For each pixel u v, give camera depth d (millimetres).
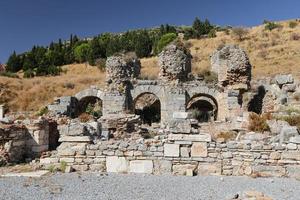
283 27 90688
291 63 59875
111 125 22266
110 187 12320
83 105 39844
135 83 37562
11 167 16453
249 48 76062
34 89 56875
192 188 12258
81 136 15617
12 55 98562
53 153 15867
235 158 14758
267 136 16219
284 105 32719
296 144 14586
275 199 10797
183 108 36312
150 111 42094
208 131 22469
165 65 37750
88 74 77125
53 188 12102
